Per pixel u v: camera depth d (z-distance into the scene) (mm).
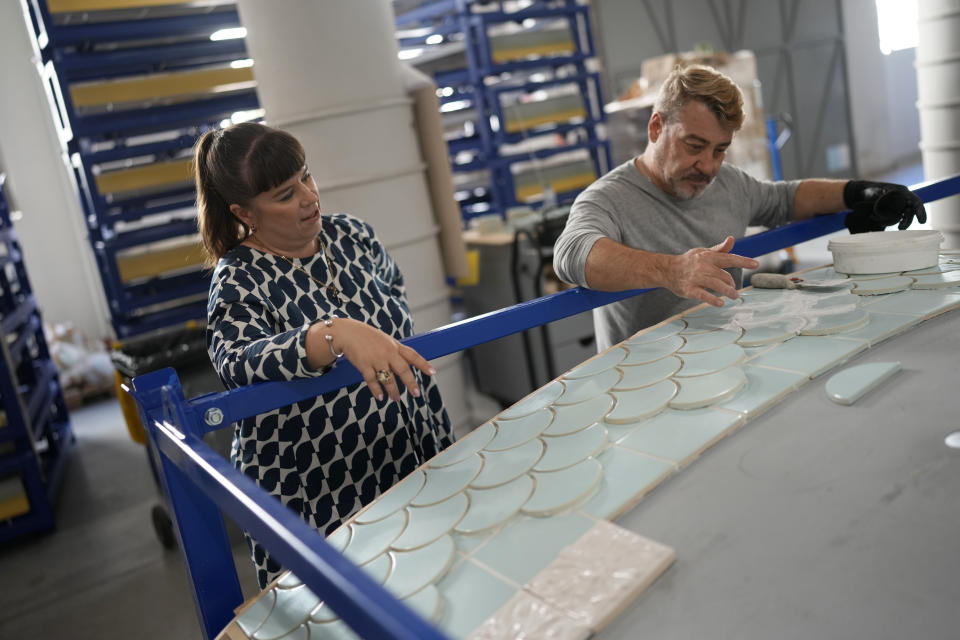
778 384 1038
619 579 707
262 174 1229
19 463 3346
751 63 5258
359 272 1450
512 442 1056
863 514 734
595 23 7770
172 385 1052
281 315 1311
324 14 2633
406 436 1427
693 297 1221
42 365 4660
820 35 9359
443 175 3029
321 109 2693
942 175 3496
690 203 1704
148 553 3098
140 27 3510
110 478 4062
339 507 1380
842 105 9711
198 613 1062
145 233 3818
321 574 569
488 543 836
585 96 6176
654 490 866
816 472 823
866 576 652
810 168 9586
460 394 3219
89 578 2979
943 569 638
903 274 1404
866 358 1090
